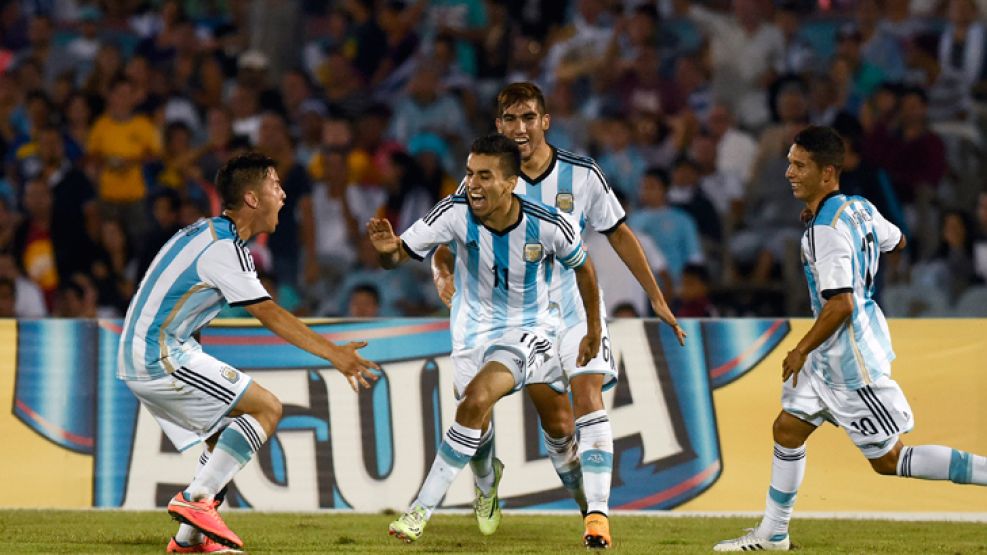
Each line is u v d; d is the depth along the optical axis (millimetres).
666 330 23344
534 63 44781
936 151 39094
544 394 18750
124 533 19266
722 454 23031
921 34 43688
